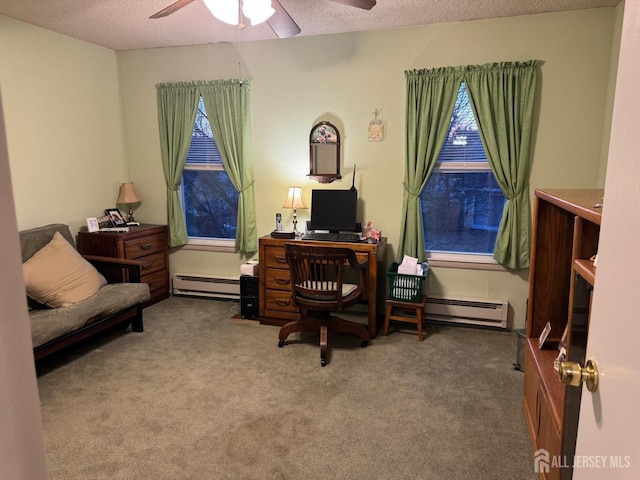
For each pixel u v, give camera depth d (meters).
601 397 0.79
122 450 2.14
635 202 0.67
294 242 3.66
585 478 0.86
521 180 3.51
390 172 3.90
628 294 0.68
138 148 4.57
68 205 4.02
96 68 4.23
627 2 0.73
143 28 3.69
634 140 0.68
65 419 2.40
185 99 4.28
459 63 3.59
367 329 3.61
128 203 4.59
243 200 4.25
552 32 3.36
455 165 3.78
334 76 3.91
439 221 3.93
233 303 4.45
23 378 0.54
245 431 2.30
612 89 3.22
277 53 4.02
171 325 3.82
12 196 0.51
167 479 1.95
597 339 0.83
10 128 3.47
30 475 0.56
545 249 2.21
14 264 0.52
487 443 2.21
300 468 2.02
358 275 4.12
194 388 2.75
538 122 3.49
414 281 3.51
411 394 2.69
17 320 0.53
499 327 3.75
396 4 3.16
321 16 3.40
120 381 2.83
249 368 3.02
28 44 3.57
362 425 2.36
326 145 4.00
